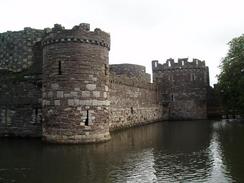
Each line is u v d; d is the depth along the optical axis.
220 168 14.48
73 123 20.73
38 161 15.85
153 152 18.64
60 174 13.37
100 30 22.08
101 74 22.08
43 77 22.12
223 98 41.94
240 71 37.97
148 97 43.34
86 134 20.98
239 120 45.22
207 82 55.62
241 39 39.09
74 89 20.86
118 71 46.94
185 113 50.38
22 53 26.64
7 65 27.05
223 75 40.34
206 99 50.94
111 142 22.27
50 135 21.11
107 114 22.75
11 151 18.62
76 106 20.81
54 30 21.27
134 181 12.39
